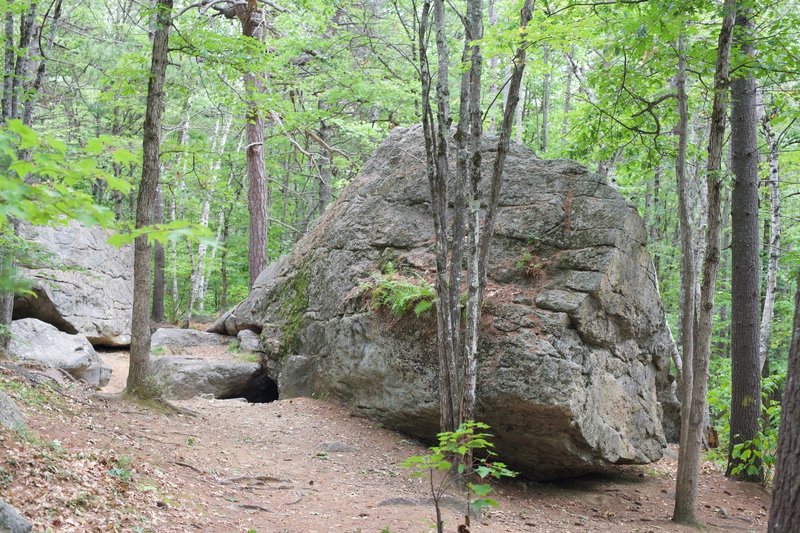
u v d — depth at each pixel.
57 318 16.27
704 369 9.75
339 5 19.45
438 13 10.12
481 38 9.91
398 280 12.45
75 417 8.94
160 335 17.92
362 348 12.58
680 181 10.03
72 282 16.95
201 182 20.09
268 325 15.84
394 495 9.04
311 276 14.98
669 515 10.19
